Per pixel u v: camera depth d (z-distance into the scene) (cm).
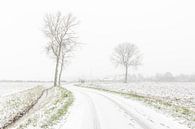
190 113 1591
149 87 4600
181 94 3028
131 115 1438
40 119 1263
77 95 2689
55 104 1923
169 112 1606
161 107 1834
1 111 1941
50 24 4103
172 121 1290
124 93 3247
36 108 2205
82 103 1928
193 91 3509
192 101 2348
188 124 1219
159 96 2827
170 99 2547
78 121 1213
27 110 2138
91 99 2272
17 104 2256
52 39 4141
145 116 1421
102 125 1138
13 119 1780
